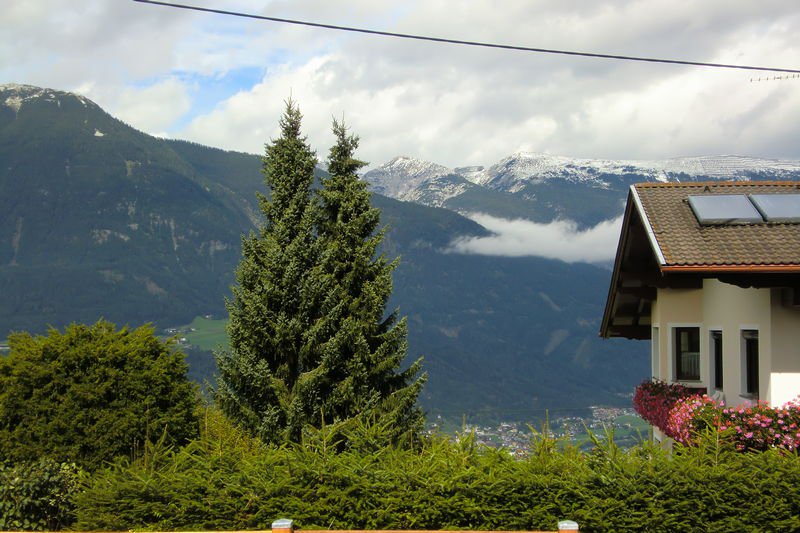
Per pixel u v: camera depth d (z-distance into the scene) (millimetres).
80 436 15938
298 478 12102
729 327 16516
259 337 21203
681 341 19031
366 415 21281
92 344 16828
